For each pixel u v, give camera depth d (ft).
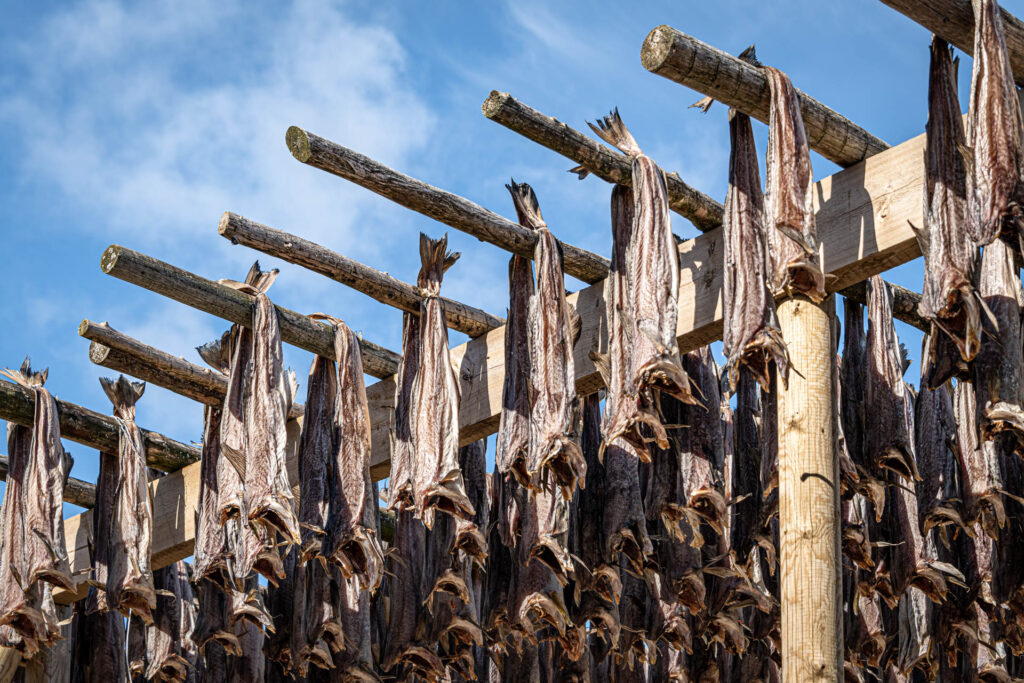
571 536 30.73
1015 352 24.95
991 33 22.85
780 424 24.90
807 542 24.04
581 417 31.35
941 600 30.68
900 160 25.07
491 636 34.17
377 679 32.81
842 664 23.61
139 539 30.07
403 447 28.96
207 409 31.35
